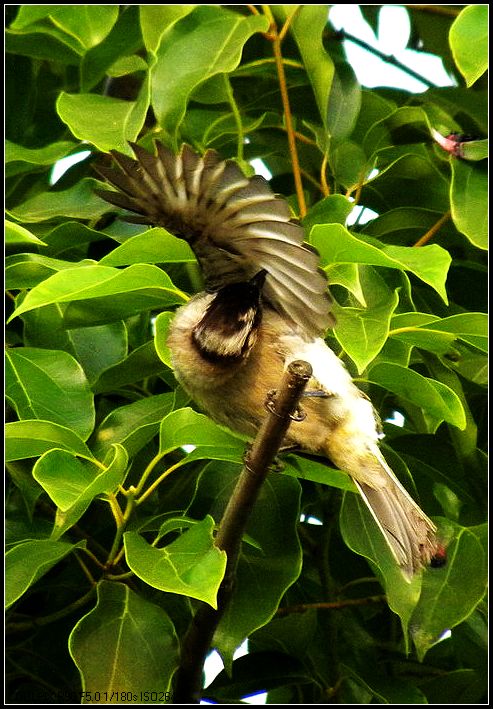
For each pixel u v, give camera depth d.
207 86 10.32
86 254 10.40
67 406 8.77
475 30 8.20
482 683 9.81
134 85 11.80
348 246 7.66
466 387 10.20
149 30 9.20
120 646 7.98
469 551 8.75
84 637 7.98
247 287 8.12
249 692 9.58
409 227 10.16
